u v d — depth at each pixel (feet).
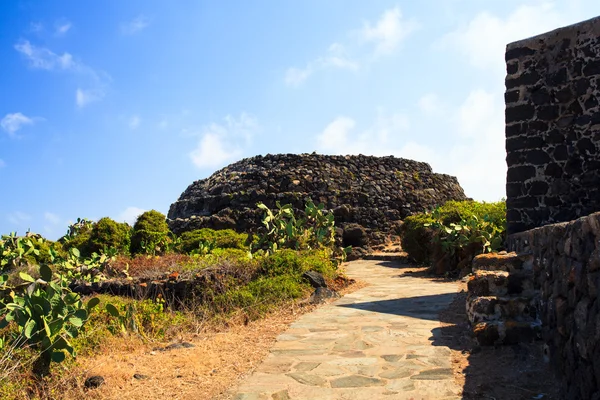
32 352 18.20
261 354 21.26
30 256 53.47
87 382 17.22
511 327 20.07
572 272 14.37
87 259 50.14
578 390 13.51
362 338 23.17
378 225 89.92
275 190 90.99
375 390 16.42
